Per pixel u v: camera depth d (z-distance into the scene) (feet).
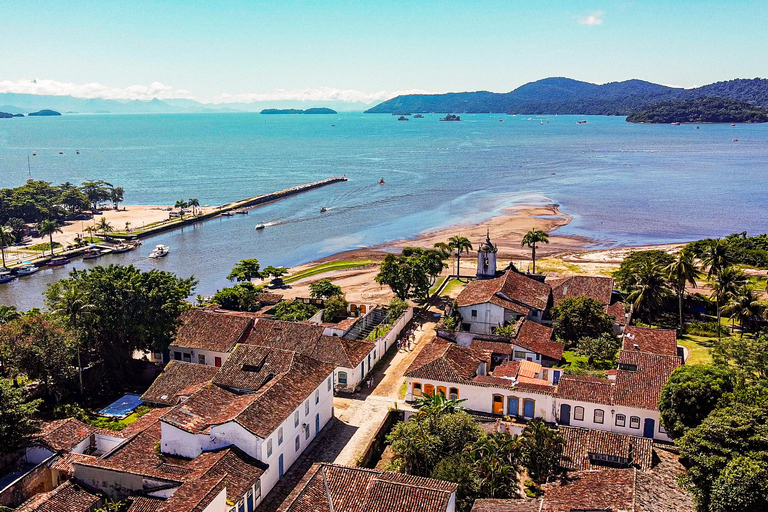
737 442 159.33
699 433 167.32
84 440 199.31
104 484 175.01
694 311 360.48
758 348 248.73
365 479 161.58
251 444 184.55
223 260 541.75
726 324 335.88
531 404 225.35
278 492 189.67
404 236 607.78
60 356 241.76
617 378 222.69
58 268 529.86
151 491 170.50
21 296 452.35
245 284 377.71
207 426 193.77
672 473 174.60
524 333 290.15
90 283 265.13
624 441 189.37
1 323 280.31
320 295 368.89
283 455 198.08
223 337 282.36
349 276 453.99
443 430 191.52
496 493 174.29
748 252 474.49
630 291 359.46
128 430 206.08
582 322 307.58
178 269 514.68
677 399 195.11
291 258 540.52
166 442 190.70
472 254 520.83
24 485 176.86
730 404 182.80
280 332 281.74
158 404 236.02
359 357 267.18
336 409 244.83
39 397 249.75
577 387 222.48
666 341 273.95
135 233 636.07
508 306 310.86
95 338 261.85
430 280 426.10
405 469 186.39
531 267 470.39
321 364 234.58
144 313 263.90
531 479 188.65
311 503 155.43
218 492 158.10
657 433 209.26
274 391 205.46
